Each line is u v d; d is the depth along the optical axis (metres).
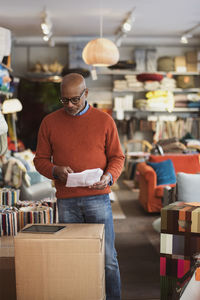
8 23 7.78
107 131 2.56
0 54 4.47
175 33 9.02
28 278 2.23
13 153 5.98
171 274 2.67
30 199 4.95
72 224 2.47
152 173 5.63
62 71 8.90
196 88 9.48
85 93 2.52
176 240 2.65
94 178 2.38
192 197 3.68
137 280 3.40
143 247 4.29
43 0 6.14
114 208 6.23
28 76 8.80
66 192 2.54
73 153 2.52
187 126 9.47
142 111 10.05
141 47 9.77
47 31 7.03
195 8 6.70
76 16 7.25
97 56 5.47
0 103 5.56
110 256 2.60
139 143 10.11
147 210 5.70
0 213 2.89
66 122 2.53
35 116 8.70
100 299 2.22
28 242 2.21
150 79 8.98
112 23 7.86
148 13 7.05
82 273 2.21
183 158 6.09
